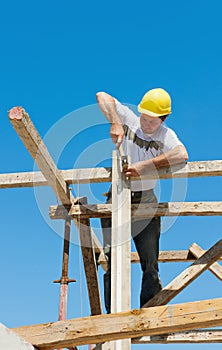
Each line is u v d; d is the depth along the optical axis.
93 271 6.73
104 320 3.82
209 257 6.09
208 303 3.74
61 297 6.71
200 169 5.92
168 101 5.77
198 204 6.16
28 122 5.05
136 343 6.77
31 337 3.85
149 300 5.96
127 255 5.49
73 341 3.82
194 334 6.74
